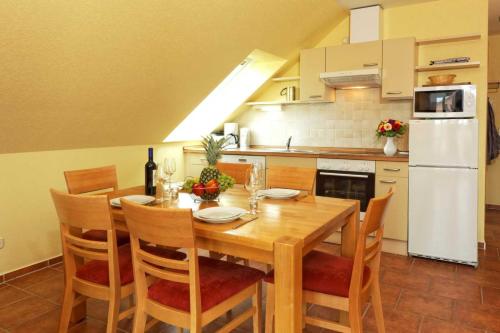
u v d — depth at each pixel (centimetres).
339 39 466
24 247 336
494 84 552
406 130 428
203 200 244
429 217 361
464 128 341
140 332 190
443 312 263
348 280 191
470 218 345
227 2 304
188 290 183
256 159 456
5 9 206
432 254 363
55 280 322
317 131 487
